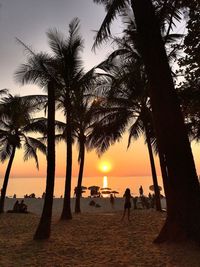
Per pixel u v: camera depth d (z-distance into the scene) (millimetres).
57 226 16422
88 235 13359
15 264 8969
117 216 19766
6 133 27844
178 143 9844
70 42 19109
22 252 10477
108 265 8250
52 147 13375
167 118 10031
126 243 10852
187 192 9492
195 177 9695
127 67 21312
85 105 23234
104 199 37781
